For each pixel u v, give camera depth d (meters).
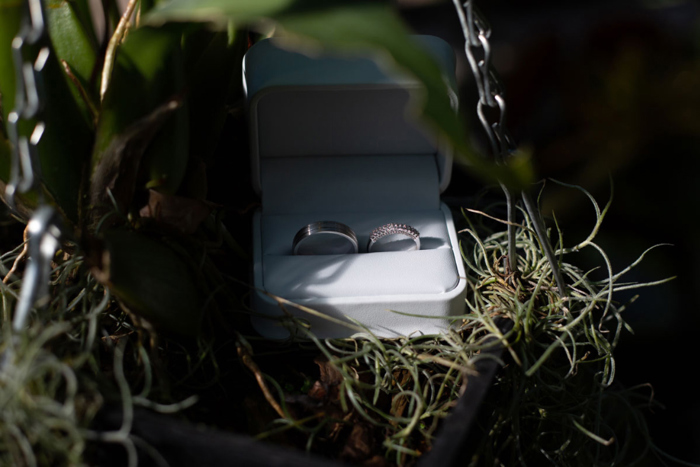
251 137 0.31
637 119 0.50
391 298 0.29
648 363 0.44
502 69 0.57
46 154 0.27
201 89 0.29
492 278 0.31
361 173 0.33
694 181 0.49
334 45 0.20
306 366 0.30
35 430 0.23
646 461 0.39
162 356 0.29
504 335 0.28
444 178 0.33
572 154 0.52
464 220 0.36
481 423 0.29
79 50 0.28
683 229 0.47
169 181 0.27
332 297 0.29
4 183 0.26
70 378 0.23
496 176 0.20
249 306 0.31
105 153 0.26
